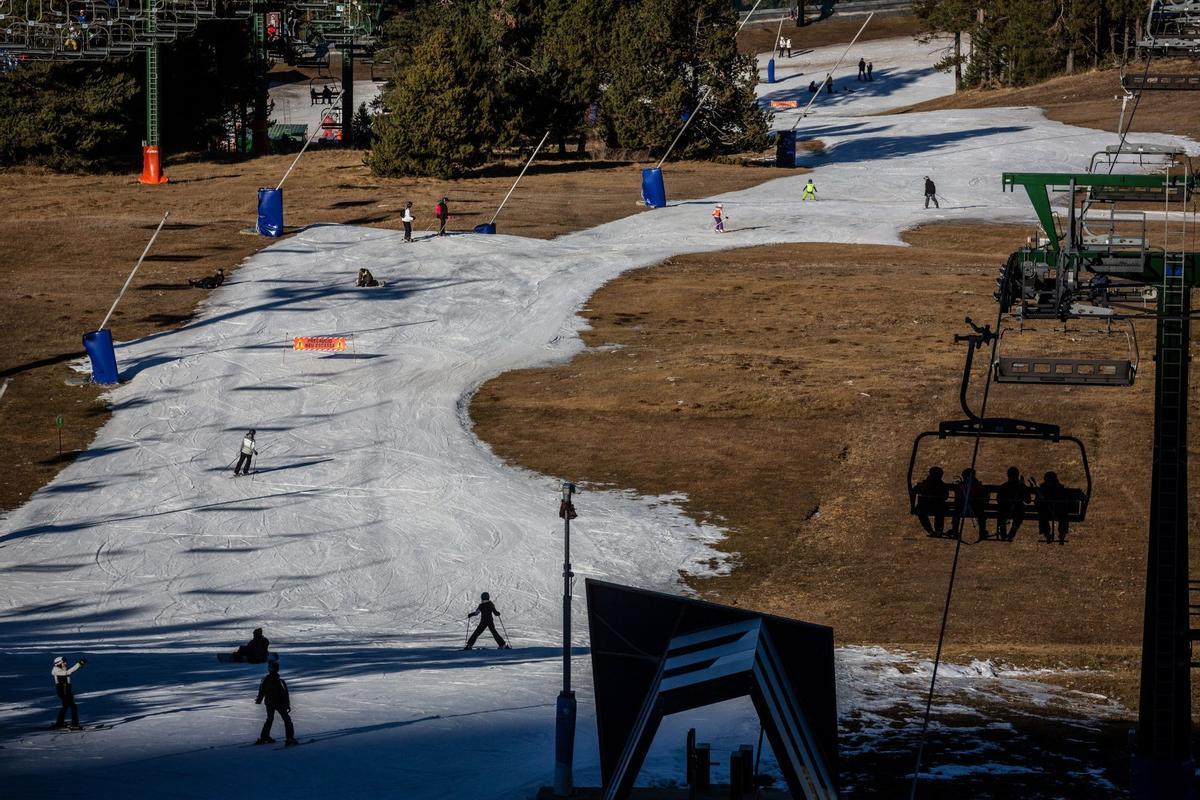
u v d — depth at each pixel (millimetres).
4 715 29438
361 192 108688
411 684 32906
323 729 28359
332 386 64812
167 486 52781
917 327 74125
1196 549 46625
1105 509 49812
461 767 25891
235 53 134625
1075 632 40469
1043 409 59719
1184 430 24828
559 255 90062
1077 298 24781
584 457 56562
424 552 47469
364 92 190250
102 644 38406
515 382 66312
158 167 113312
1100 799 24812
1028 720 30266
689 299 80625
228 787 24078
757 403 61906
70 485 52625
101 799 22953
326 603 43375
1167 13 23797
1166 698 24766
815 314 77062
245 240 90750
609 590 23641
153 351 68312
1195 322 72125
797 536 48750
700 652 22312
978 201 109375
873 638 40094
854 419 59594
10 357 66750
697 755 24766
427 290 80688
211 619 41500
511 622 42062
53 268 83312
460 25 125875
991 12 176750
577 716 30281
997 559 46219
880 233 98312
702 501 52000
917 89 183250
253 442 54219
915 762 26844
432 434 59312
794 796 20906
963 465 53938
